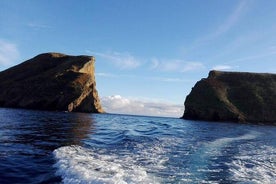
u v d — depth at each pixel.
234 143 21.23
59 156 11.85
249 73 114.62
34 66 114.62
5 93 93.19
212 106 93.00
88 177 8.38
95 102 96.69
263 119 90.88
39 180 8.71
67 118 46.91
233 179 9.92
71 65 107.44
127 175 9.01
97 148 14.99
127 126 36.06
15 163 10.64
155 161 12.20
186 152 15.25
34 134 20.31
